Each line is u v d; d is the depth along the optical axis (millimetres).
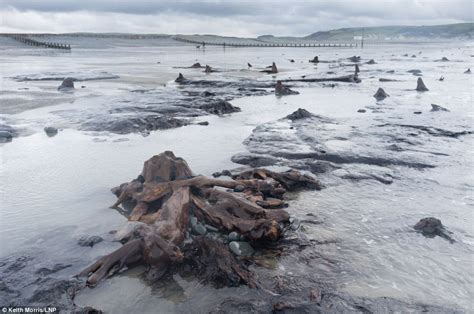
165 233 7789
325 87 37000
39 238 8070
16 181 11406
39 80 38344
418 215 9305
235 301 5996
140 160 13547
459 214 9383
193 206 9141
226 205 8820
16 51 96000
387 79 41562
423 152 14461
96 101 25609
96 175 11977
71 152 14477
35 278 6641
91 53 99438
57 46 110438
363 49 154375
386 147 15047
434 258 7371
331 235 8289
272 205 9648
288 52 128875
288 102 27906
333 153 14188
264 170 11430
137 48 144875
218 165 13117
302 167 12828
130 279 6730
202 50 137625
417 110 23250
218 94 31109
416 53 112312
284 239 8141
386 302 5977
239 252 7598
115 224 8781
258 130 18281
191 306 5984
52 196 10336
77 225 8703
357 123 19547
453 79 41625
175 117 21438
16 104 23938
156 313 5848
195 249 7449
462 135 17016
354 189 11047
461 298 6160
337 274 6824
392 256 7426
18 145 15328
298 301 5957
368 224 8820
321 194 10680
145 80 40375
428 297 6168
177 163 10273
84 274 6770
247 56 99250
